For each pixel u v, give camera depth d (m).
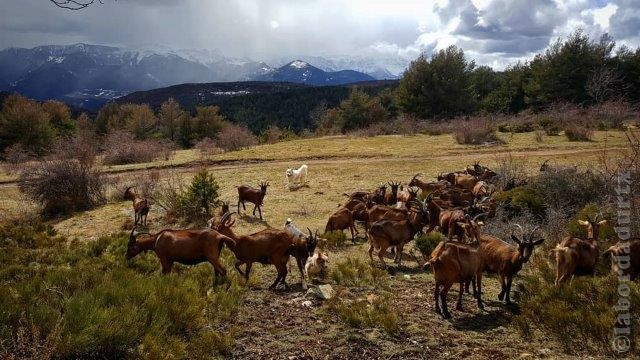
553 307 8.26
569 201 15.91
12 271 10.88
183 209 19.66
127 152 42.88
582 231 12.67
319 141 50.22
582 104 56.34
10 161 43.34
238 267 10.90
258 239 10.47
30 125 57.53
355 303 8.96
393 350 7.39
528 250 9.11
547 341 7.81
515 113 68.81
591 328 7.59
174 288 8.38
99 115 83.50
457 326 8.45
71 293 8.07
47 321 6.57
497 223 14.50
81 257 12.81
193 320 7.70
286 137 66.06
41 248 14.90
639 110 51.28
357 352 7.32
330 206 21.83
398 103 67.62
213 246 10.09
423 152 37.69
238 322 8.27
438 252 8.95
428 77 64.44
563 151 33.91
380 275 11.17
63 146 38.81
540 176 17.48
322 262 11.45
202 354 6.84
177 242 10.09
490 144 39.28
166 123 76.25
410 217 13.12
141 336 6.91
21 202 26.12
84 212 22.78
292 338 7.70
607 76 54.72
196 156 44.09
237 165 36.88
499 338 7.95
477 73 83.44
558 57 61.41
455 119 55.94
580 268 9.80
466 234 12.12
